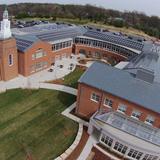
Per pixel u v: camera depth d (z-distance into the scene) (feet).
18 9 520.42
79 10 523.70
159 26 514.68
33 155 117.19
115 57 268.82
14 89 175.63
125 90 131.54
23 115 147.02
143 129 124.06
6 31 169.37
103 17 476.54
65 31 272.92
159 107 121.60
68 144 126.52
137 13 586.04
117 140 118.01
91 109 145.59
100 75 140.56
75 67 237.86
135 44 263.49
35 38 210.18
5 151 117.29
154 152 112.88
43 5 556.92
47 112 152.66
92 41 272.51
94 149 124.77
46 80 197.88
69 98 172.96
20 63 194.08
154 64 178.70
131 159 120.88
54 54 239.50
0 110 149.07
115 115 132.46
